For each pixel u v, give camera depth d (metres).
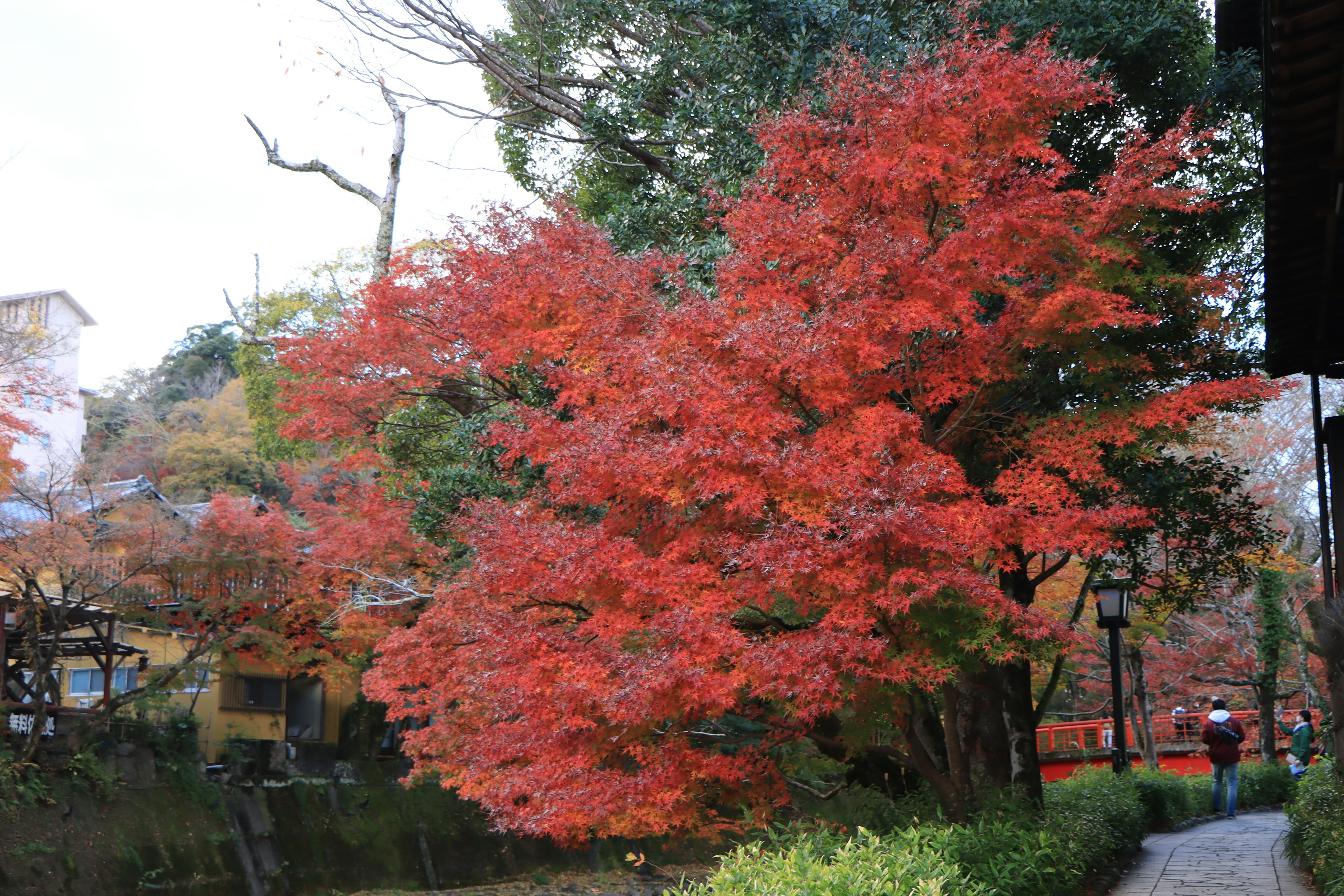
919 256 8.30
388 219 18.80
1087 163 13.31
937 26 13.78
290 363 13.45
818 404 7.94
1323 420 12.10
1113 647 15.14
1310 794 10.51
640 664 7.41
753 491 7.42
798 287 8.58
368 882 25.44
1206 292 10.09
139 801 21.84
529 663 8.01
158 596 22.70
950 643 7.86
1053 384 10.66
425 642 11.79
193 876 21.70
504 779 8.94
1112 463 10.92
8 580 20.30
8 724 20.86
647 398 7.79
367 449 18.06
